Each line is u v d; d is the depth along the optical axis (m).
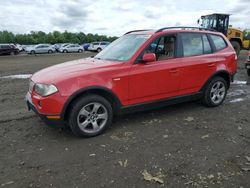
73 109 4.20
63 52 41.81
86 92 4.33
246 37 20.59
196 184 3.13
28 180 3.25
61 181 3.22
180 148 4.04
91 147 4.09
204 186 3.10
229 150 3.98
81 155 3.84
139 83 4.71
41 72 4.73
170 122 5.12
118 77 4.47
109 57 5.10
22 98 7.11
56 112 4.09
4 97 7.24
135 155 3.82
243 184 3.14
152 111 5.74
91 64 4.70
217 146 4.11
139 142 4.25
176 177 3.27
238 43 18.36
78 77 4.18
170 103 5.27
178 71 5.14
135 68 4.64
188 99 5.54
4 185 3.15
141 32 5.43
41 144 4.20
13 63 19.41
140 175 3.32
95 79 4.29
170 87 5.13
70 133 4.60
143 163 3.60
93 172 3.40
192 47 5.47
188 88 5.43
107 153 3.89
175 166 3.52
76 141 4.30
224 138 4.41
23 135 4.55
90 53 39.19
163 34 5.06
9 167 3.54
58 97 4.05
